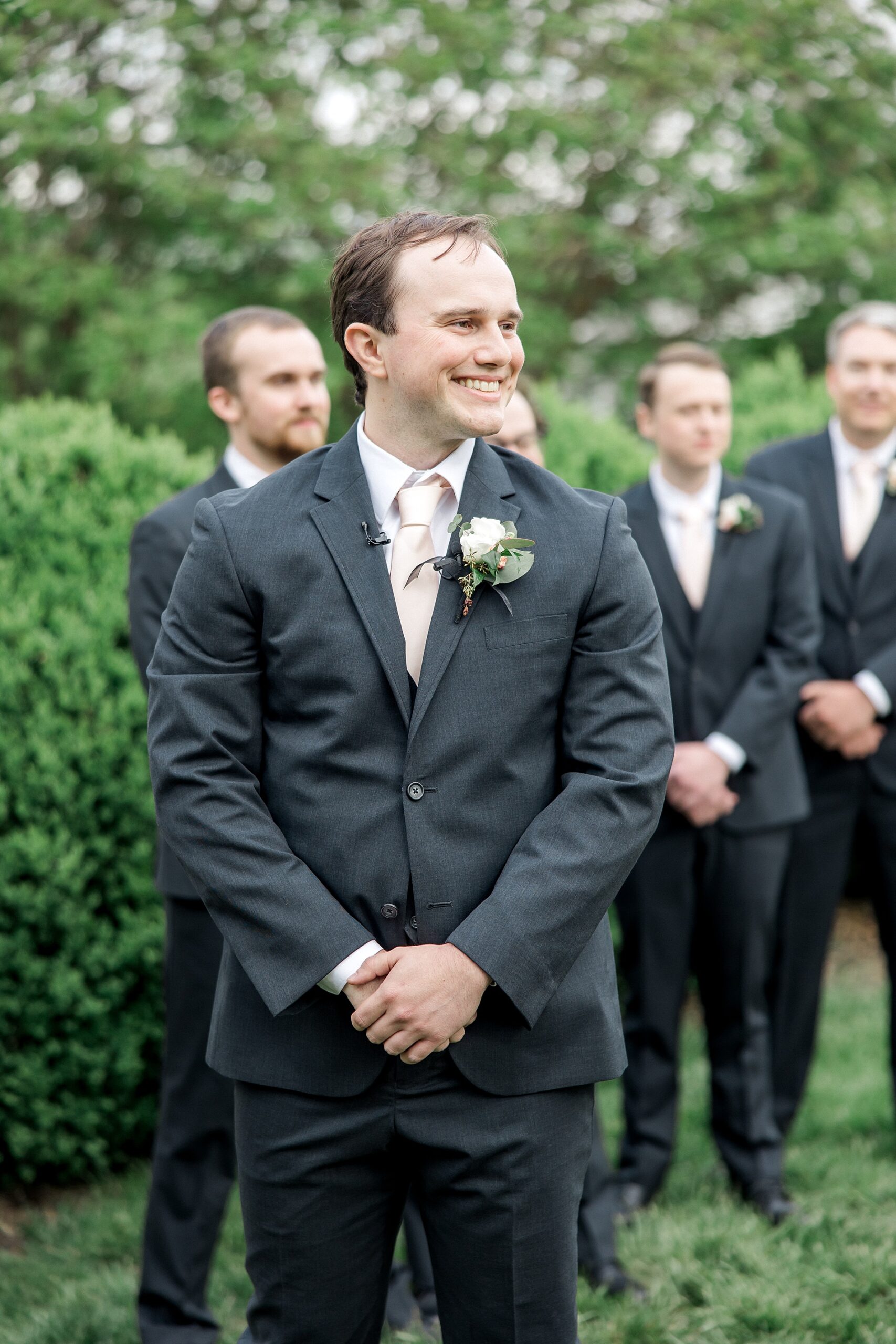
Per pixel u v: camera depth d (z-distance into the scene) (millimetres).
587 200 11188
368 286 2023
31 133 9328
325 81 9984
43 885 3643
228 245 10242
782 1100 4051
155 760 2027
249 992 2059
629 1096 3734
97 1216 3617
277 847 1975
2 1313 3152
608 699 2029
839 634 4109
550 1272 1991
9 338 10695
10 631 3703
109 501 3949
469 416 1996
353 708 1984
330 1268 2023
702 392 3746
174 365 10172
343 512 2057
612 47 10555
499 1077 1966
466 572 2014
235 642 2045
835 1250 3283
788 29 10680
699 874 3715
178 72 10070
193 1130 2963
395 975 1880
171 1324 2953
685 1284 3182
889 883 4051
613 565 2062
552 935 1910
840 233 10688
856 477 4207
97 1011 3711
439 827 1977
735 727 3645
